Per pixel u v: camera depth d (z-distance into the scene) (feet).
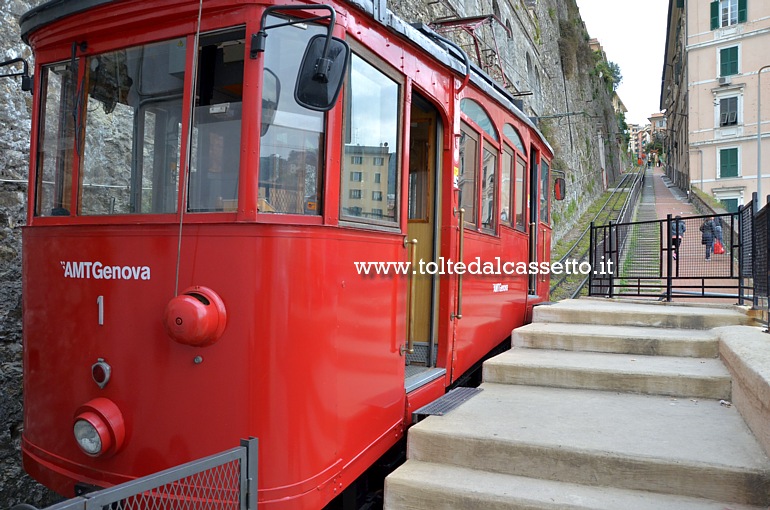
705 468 10.98
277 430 9.09
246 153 9.24
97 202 10.71
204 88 9.74
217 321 9.09
